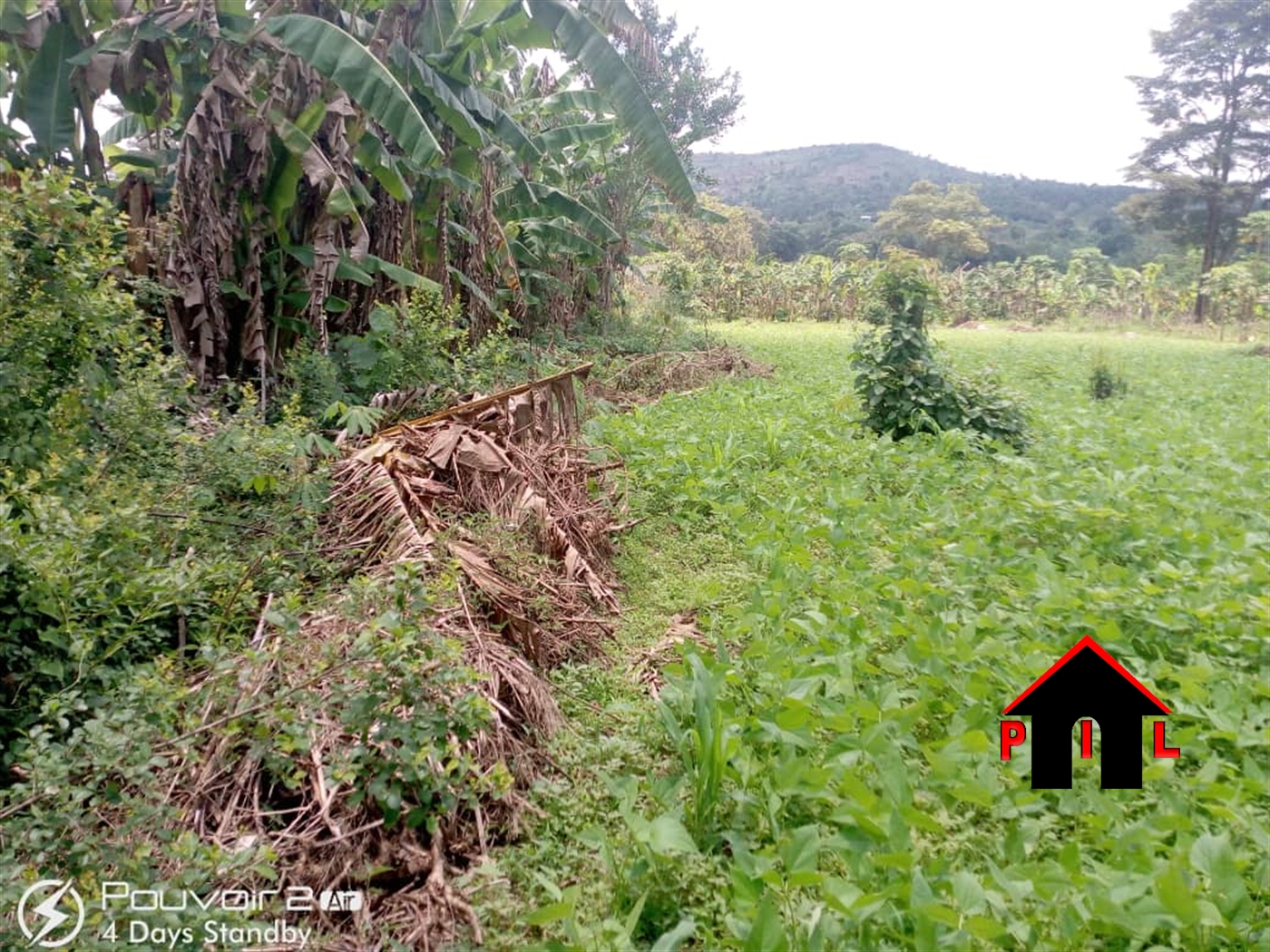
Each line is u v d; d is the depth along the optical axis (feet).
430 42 26.03
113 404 12.06
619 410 29.71
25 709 8.73
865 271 97.40
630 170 48.21
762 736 9.36
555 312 45.50
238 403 19.48
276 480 13.21
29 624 8.77
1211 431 27.22
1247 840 8.18
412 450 15.08
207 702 8.52
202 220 20.22
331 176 20.90
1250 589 13.41
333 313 25.93
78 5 21.42
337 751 8.22
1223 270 88.43
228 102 20.80
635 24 26.27
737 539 17.29
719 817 8.65
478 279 33.04
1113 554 15.42
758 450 23.00
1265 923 6.75
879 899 6.70
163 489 12.17
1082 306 105.19
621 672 11.96
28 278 11.27
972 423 25.49
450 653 8.34
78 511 9.48
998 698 10.55
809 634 11.91
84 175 22.35
